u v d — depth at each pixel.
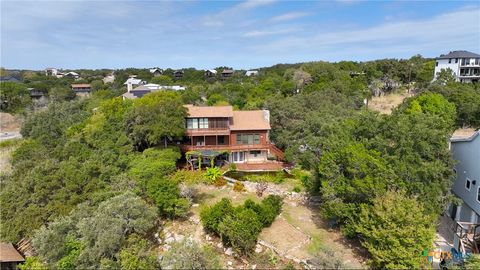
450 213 29.09
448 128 30.62
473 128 47.16
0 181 34.91
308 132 40.09
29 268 22.12
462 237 22.38
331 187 22.52
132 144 36.72
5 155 49.31
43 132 50.03
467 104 47.03
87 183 29.05
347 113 45.69
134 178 29.45
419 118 24.95
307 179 28.53
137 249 20.31
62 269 20.52
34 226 25.89
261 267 19.94
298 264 19.88
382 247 18.50
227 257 21.27
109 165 32.03
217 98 66.31
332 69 93.56
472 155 25.70
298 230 23.80
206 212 23.59
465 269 18.88
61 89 99.44
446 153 23.17
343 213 21.25
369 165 21.70
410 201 18.97
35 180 29.14
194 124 40.06
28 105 87.81
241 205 26.11
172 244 21.48
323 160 23.81
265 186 31.59
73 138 41.50
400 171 21.28
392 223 18.11
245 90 79.12
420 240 18.25
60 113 59.09
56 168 30.97
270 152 42.03
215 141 41.66
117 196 24.45
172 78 142.00
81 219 23.72
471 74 76.62
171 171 31.70
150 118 36.09
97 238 20.94
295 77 87.06
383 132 24.73
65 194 27.80
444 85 62.69
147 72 160.75
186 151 39.34
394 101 69.50
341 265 17.62
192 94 69.56
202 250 19.27
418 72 80.31
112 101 44.84
